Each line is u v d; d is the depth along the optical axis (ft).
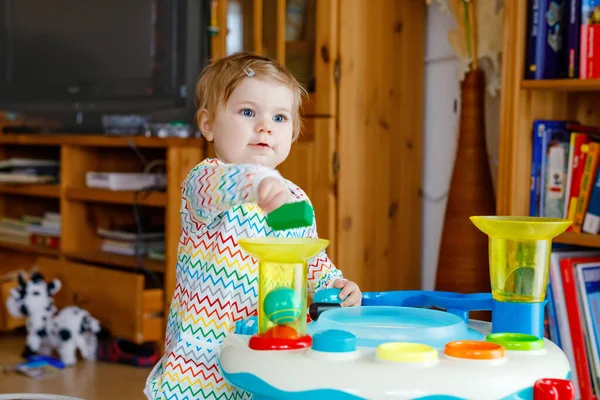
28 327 7.93
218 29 7.66
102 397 6.51
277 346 2.46
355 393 2.21
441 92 7.31
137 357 7.63
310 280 3.88
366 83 6.86
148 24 8.36
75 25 9.01
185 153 7.52
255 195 2.69
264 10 7.13
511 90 5.40
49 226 9.23
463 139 6.43
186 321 3.61
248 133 3.75
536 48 5.34
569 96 5.73
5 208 10.14
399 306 3.20
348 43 6.68
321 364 2.31
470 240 6.32
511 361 2.37
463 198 6.38
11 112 9.64
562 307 5.21
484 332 2.85
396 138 7.21
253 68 3.82
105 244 8.87
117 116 8.44
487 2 6.24
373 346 2.48
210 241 3.63
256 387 2.35
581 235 5.15
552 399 2.23
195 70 8.02
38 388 6.77
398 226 7.30
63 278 8.41
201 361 3.54
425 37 7.41
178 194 7.49
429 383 2.21
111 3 8.68
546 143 5.45
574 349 5.19
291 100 3.92
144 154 9.16
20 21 9.52
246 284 3.62
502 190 5.46
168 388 3.51
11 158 9.87
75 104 9.07
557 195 5.42
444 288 6.41
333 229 6.72
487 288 6.31
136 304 7.54
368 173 6.94
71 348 7.64
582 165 5.28
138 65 8.48
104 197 8.21
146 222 8.83
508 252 2.77
